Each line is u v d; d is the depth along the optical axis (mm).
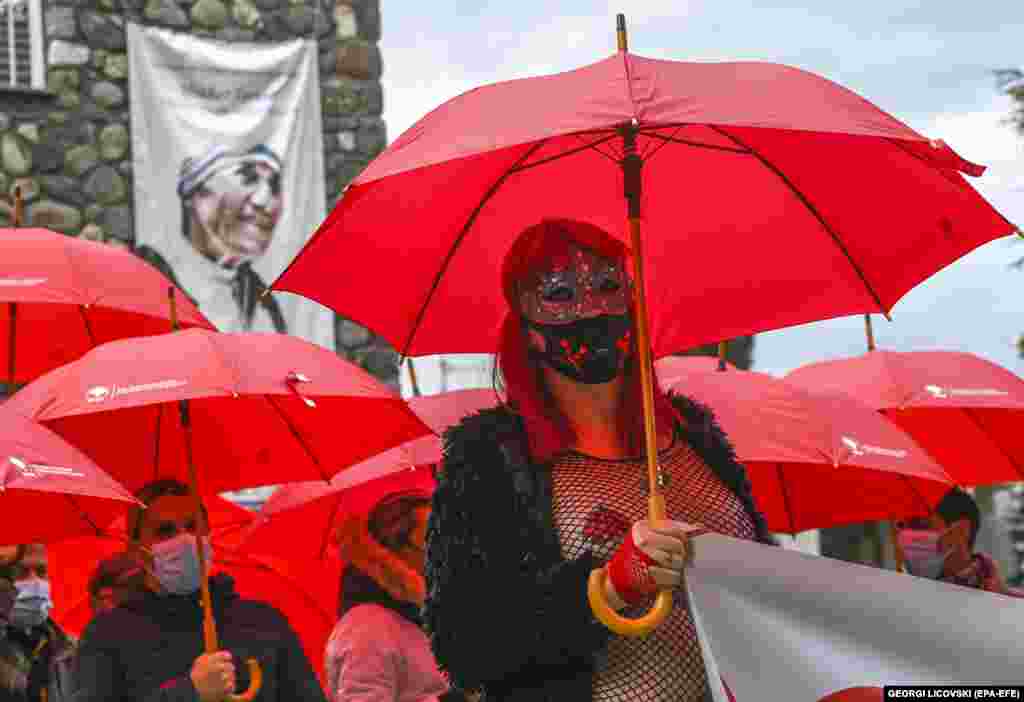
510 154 2961
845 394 4691
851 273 3070
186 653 4340
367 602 4812
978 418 5402
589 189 3115
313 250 2916
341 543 4898
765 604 2572
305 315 13039
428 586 2686
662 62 2631
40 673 5234
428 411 5188
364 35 13414
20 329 5938
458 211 3049
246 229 12977
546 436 2752
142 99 12781
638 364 2844
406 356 3201
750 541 2584
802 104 2486
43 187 12562
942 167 2648
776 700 2559
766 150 2943
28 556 5348
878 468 4328
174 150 12844
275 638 4480
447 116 2641
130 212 12742
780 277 3131
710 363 5426
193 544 4398
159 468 4805
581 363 2760
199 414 4746
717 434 2887
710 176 3041
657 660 2660
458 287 3145
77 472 3838
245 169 12984
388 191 2918
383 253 3023
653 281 3191
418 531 4852
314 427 4723
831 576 2580
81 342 5992
